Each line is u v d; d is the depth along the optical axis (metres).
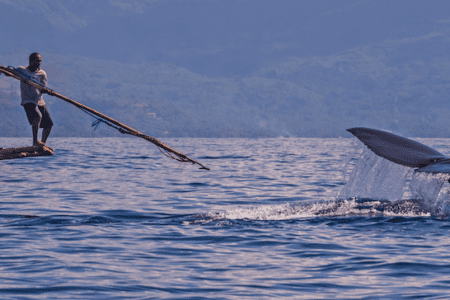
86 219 60.91
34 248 46.41
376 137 55.31
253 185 101.69
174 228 55.44
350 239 49.41
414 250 45.38
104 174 126.00
